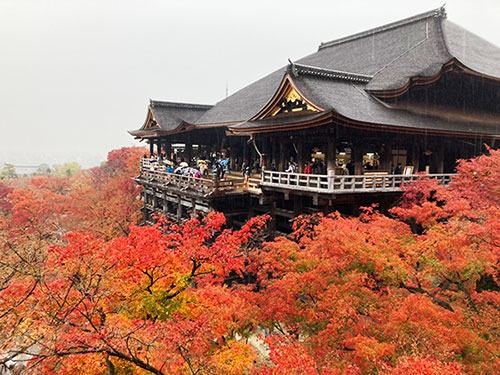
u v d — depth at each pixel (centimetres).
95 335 692
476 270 986
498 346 870
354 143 1878
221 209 2178
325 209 1811
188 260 988
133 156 5088
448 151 2675
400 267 977
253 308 1048
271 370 739
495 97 2812
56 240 2020
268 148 2508
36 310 778
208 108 4034
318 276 1007
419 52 2628
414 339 792
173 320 879
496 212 1073
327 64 3603
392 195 1838
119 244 921
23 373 707
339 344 907
